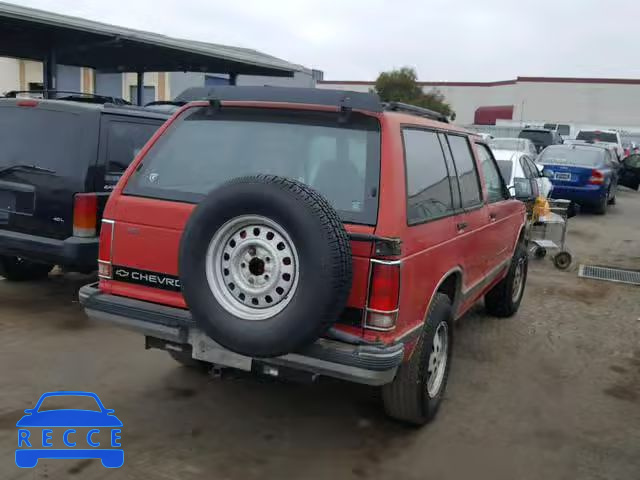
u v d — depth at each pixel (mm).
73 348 5352
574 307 7602
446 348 4441
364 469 3762
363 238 3367
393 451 3990
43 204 5828
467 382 5164
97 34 13211
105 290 4039
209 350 3686
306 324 3189
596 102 56812
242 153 3928
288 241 3250
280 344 3244
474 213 4914
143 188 3963
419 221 3740
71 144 5797
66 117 5871
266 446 3973
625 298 8117
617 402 4926
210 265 3418
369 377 3344
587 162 16031
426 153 4148
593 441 4262
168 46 14906
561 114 57719
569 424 4504
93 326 5910
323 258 3148
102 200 5852
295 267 3244
